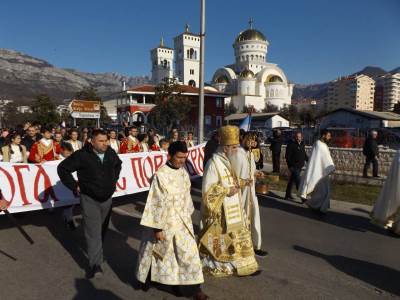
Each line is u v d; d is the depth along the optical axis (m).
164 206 3.74
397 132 25.28
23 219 7.14
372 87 138.75
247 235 4.47
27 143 9.67
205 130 55.34
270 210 8.16
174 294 4.06
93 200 4.55
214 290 4.18
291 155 9.23
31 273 4.66
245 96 98.00
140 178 8.48
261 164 12.66
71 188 4.51
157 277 3.84
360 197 9.53
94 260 4.51
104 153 4.67
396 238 6.30
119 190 8.05
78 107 27.09
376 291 4.29
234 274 4.42
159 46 93.31
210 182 4.32
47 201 6.50
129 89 54.25
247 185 4.58
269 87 101.81
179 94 44.00
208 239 4.42
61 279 4.49
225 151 4.55
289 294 4.14
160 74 93.50
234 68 108.88
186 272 3.77
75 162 4.48
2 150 8.54
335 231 6.65
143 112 52.81
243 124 9.68
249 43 104.62
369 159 12.56
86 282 4.41
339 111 39.09
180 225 3.82
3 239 5.93
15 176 6.35
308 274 4.70
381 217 6.68
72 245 5.70
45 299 4.00
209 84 113.44
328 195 7.70
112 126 36.72
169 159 3.89
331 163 7.75
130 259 5.12
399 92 145.12
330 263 5.10
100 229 4.62
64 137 11.67
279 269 4.82
